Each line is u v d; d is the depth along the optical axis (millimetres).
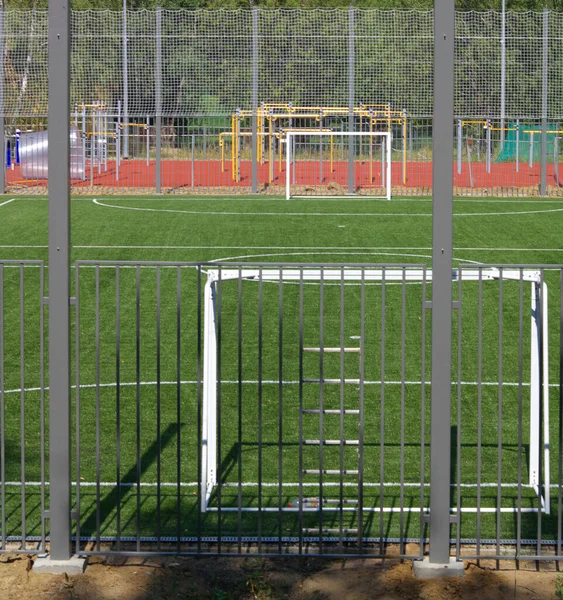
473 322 11812
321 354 5641
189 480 6785
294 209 23125
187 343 10914
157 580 5273
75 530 5945
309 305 12672
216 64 27875
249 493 6535
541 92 27547
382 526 5488
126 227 19906
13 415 8328
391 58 28016
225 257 16719
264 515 6156
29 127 33281
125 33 27469
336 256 16828
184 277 14312
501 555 5484
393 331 11414
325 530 5910
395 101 28297
